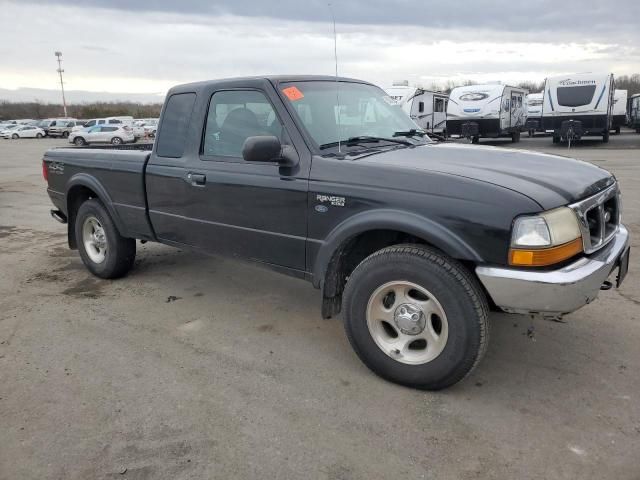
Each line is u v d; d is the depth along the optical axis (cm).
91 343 394
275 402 312
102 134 3500
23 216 916
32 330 419
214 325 424
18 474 256
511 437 275
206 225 417
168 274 553
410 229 297
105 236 521
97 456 267
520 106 2738
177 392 324
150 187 459
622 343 374
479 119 2359
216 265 581
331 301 353
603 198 323
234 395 320
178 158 434
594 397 310
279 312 449
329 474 252
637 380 327
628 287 475
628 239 347
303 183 346
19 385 335
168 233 457
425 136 426
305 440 277
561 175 319
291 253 364
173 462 262
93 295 498
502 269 279
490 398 311
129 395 322
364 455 264
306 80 396
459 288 289
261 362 361
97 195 527
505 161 340
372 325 328
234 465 259
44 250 671
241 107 393
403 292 315
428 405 305
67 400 317
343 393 320
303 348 382
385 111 431
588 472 249
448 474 250
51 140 4231
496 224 277
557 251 276
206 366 357
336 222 332
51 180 576
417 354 320
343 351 376
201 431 285
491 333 392
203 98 419
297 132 356
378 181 315
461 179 293
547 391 317
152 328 420
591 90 2167
